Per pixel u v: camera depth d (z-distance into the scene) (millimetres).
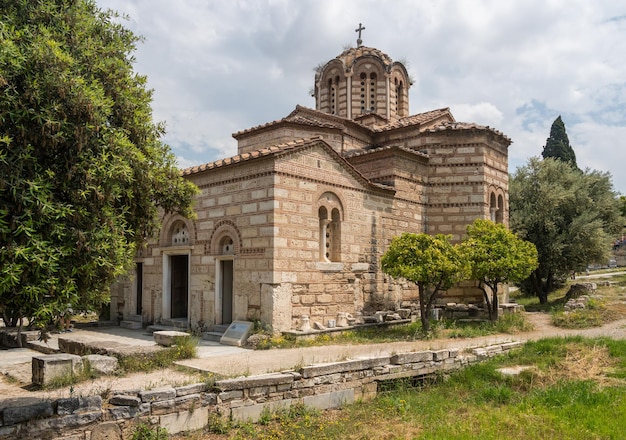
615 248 57656
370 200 21250
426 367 13461
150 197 11359
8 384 11500
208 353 15227
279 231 17406
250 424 9953
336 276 19422
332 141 24391
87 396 8445
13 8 7516
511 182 35594
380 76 29422
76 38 8234
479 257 20109
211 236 19562
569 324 21000
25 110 6551
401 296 22562
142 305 22578
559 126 49875
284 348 16047
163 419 9117
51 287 6785
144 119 9820
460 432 9375
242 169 18516
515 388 12781
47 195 6684
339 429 9859
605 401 10852
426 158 24000
